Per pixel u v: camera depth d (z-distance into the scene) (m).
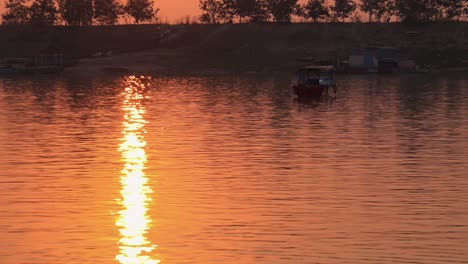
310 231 53.97
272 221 56.56
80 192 66.88
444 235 52.81
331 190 66.44
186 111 136.38
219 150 88.81
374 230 54.00
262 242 51.75
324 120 119.50
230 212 59.31
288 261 48.12
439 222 55.97
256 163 79.88
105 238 53.09
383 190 66.44
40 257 49.34
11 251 50.47
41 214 59.19
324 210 59.59
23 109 141.75
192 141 96.69
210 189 67.44
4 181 71.50
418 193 65.19
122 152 88.31
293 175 73.19
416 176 72.31
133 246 51.31
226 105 147.50
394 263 47.56
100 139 99.44
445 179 70.88
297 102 153.12
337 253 49.38
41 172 75.94
